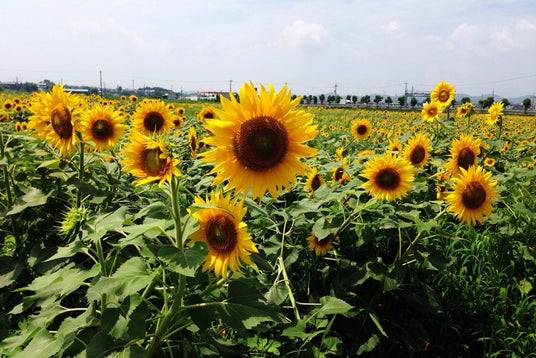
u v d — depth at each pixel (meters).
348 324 1.15
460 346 1.21
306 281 1.29
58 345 0.72
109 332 0.70
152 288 0.83
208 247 0.77
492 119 2.61
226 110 0.76
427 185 1.86
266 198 1.36
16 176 1.44
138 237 0.79
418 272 1.39
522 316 1.30
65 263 1.14
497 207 1.92
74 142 1.24
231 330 1.05
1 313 1.18
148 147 0.73
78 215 0.78
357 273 1.15
